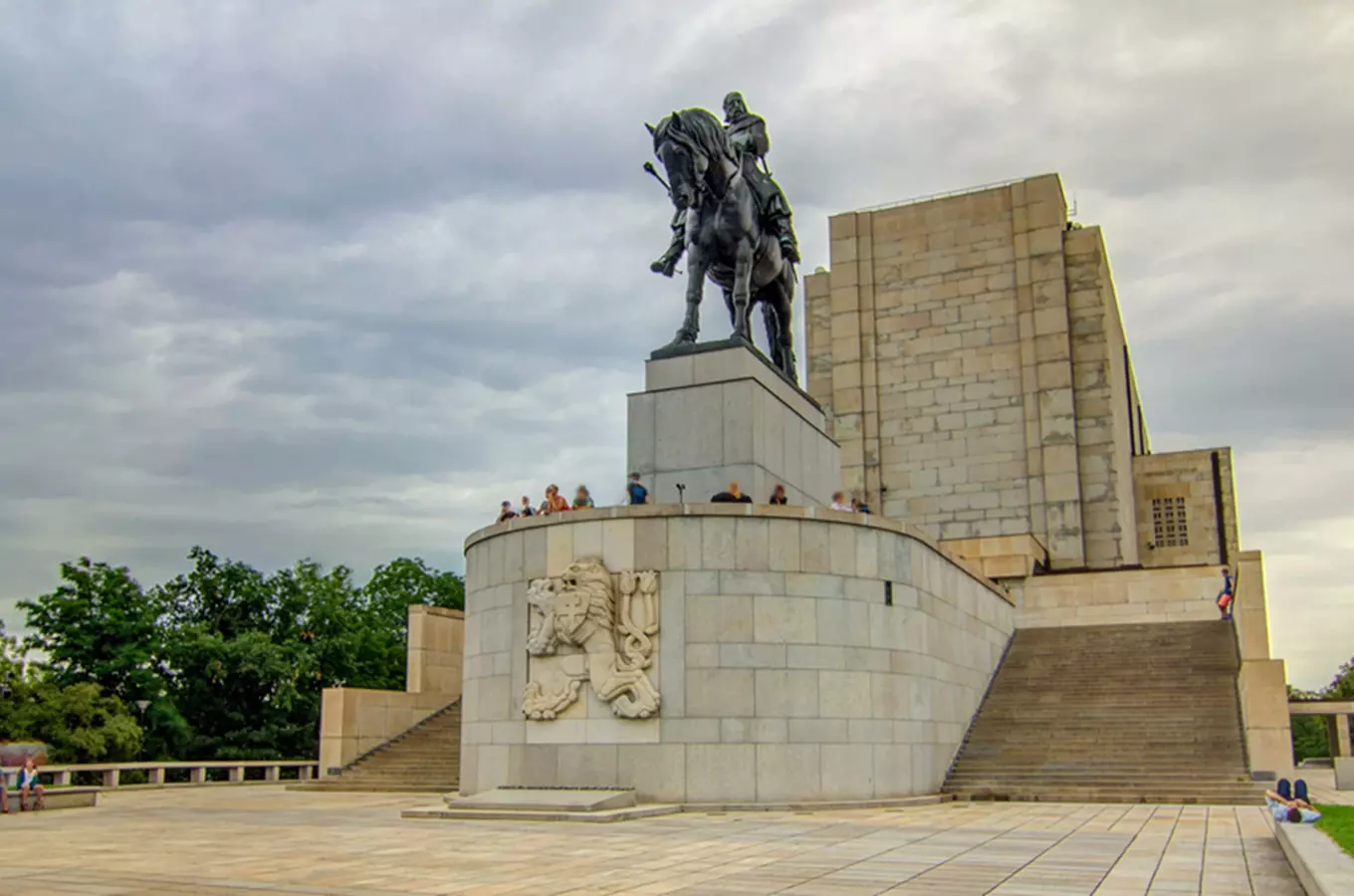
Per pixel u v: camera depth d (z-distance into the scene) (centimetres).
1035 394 5006
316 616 5381
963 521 5056
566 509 2833
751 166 3169
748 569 2484
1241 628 3066
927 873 1403
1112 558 4822
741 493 2777
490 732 2631
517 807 2250
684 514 2494
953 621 3047
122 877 1421
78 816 2469
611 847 1702
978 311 5197
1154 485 5956
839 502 2942
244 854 1655
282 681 5019
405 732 3875
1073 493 4875
